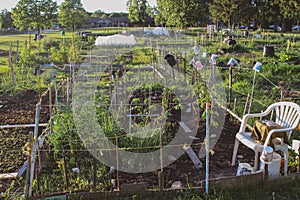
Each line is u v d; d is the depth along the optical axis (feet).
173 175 17.80
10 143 22.82
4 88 39.37
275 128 17.37
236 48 77.61
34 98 35.81
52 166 18.85
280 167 17.56
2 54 79.00
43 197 14.62
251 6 164.04
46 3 159.22
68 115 22.77
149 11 161.68
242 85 37.70
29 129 25.72
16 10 159.02
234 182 15.49
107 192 14.96
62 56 61.26
